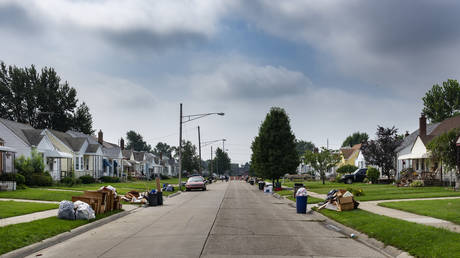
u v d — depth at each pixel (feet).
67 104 228.43
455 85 198.08
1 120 131.03
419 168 133.39
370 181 150.71
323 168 158.71
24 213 53.01
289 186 157.58
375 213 52.37
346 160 251.39
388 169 147.23
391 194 83.87
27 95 214.90
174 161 454.40
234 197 102.22
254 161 158.10
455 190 88.69
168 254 30.66
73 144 166.91
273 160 144.66
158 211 66.39
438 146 98.27
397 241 33.81
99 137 220.43
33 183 112.16
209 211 64.59
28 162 115.44
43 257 31.14
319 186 138.92
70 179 129.39
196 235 39.60
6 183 91.50
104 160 197.36
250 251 31.73
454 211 50.29
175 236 39.19
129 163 259.80
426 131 147.74
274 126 148.05
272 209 68.69
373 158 149.48
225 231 42.34
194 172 334.85
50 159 141.38
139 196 86.02
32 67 220.64
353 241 37.35
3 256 29.99
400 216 48.49
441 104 198.90
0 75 216.13
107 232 43.50
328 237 39.34
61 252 32.94
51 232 40.16
